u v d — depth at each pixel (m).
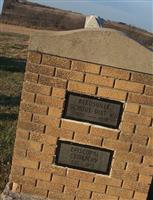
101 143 3.07
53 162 3.12
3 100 6.78
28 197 3.17
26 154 3.12
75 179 3.15
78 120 3.04
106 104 3.00
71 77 2.96
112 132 3.04
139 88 2.95
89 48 2.90
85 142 3.07
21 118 3.05
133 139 3.04
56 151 3.10
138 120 3.01
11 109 6.26
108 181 3.13
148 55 2.88
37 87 2.99
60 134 3.06
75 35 2.89
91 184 3.15
